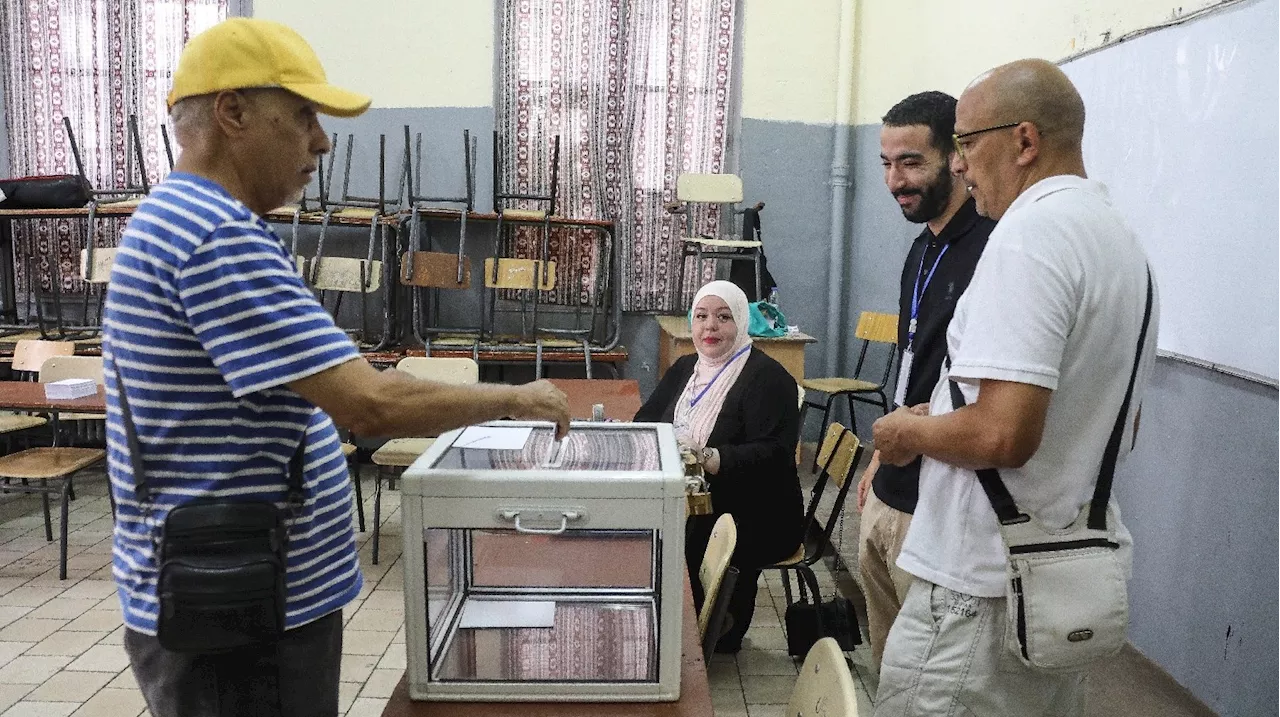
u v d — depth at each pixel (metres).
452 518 1.04
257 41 1.04
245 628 1.01
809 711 1.19
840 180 5.13
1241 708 2.03
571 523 1.04
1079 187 1.16
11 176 4.81
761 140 5.09
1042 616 1.12
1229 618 2.08
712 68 4.99
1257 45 2.00
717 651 2.72
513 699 1.09
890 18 4.98
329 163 4.89
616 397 3.00
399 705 1.09
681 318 5.08
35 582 3.17
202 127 1.05
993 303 1.11
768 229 5.18
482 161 4.92
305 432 1.08
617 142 4.97
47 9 4.69
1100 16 2.80
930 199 1.83
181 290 0.97
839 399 5.33
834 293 5.24
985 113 1.21
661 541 1.05
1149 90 2.46
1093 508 1.15
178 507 1.00
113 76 4.74
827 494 4.38
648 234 5.07
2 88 4.74
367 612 2.96
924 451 1.18
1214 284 2.16
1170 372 2.37
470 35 4.83
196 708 1.08
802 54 5.05
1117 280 1.12
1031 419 1.07
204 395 1.01
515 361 4.51
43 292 4.81
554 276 4.68
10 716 2.30
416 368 3.60
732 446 2.40
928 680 1.25
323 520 1.13
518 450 1.19
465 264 4.42
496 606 1.27
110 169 4.82
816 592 2.53
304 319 1.00
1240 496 2.06
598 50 4.89
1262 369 1.97
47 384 3.18
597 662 1.13
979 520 1.20
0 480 4.28
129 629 1.08
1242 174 2.05
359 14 4.80
